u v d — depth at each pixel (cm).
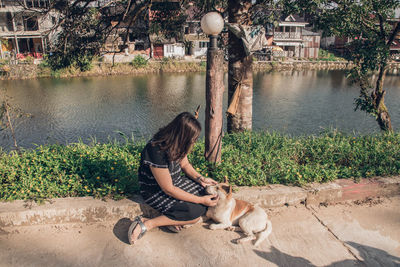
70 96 2498
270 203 344
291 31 5378
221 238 292
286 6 664
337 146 479
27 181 336
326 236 302
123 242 282
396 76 3800
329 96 2592
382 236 304
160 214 313
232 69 621
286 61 5000
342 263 266
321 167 409
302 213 339
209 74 364
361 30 723
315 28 729
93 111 2038
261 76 3922
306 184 365
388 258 274
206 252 273
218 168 388
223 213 296
